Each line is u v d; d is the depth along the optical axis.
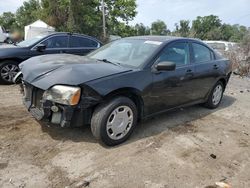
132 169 3.47
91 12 29.75
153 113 4.53
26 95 4.14
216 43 19.34
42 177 3.20
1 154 3.59
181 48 5.01
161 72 4.43
